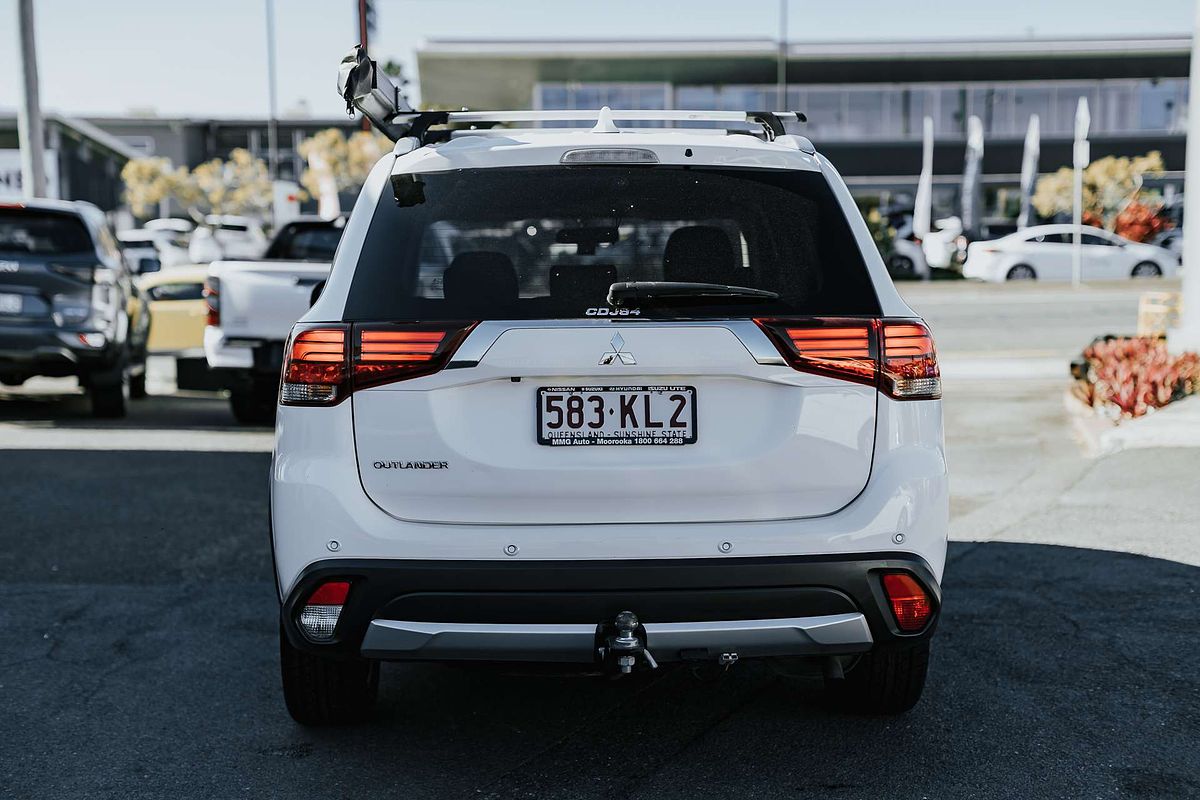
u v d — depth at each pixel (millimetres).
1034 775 3465
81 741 3779
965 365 15148
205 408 12812
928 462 3254
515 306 3195
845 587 3168
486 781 3459
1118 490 7348
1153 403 9531
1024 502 7238
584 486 3156
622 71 42312
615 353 3135
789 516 3203
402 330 3184
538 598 3111
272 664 4531
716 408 3184
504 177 3352
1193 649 4570
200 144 56750
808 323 3195
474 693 4242
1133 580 5516
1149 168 37094
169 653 4652
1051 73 42344
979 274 30625
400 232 3312
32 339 10531
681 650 3154
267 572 5848
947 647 4648
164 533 6590
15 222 10695
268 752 3688
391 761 3613
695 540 3141
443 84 43062
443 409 3176
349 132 56719
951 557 6043
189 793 3393
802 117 3957
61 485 7852
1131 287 27250
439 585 3123
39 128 15711
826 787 3395
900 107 42719
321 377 3209
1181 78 42406
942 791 3359
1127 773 3475
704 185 3352
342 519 3164
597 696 4199
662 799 3320
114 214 43500
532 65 41812
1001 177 42438
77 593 5465
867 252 3324
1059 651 4578
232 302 10109
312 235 11781
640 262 3277
